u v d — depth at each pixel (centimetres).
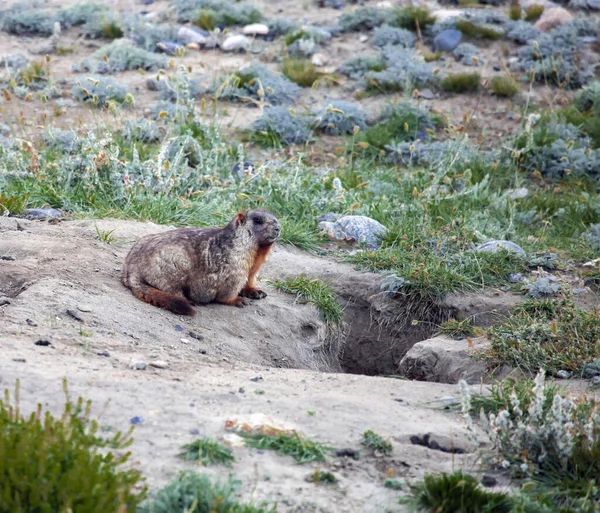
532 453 1531
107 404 1502
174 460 1388
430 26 5478
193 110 4088
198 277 2436
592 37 5331
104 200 3152
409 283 2798
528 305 2617
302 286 2755
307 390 1798
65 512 1125
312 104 4762
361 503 1342
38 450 1214
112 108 3641
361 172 3903
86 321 2109
